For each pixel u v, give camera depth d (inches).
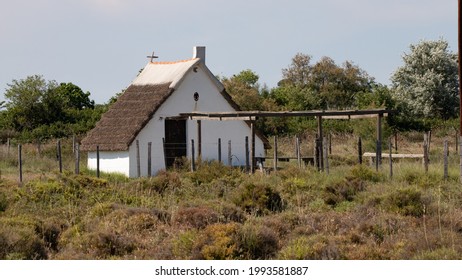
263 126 4220.0
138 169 2427.4
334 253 1320.1
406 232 1483.8
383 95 4849.9
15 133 4074.8
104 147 2704.2
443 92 5556.1
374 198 1775.3
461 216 1583.4
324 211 1774.1
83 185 1987.0
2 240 1366.9
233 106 2925.7
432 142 4079.7
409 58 5757.9
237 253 1332.4
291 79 6919.3
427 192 1863.9
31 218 1596.9
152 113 2704.2
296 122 4384.8
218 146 2623.0
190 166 2541.8
